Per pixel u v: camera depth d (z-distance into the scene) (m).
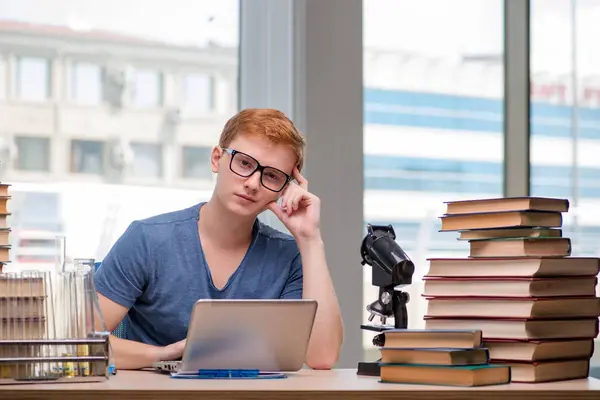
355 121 3.20
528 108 3.54
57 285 1.75
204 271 2.36
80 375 1.71
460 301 1.96
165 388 1.58
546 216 1.99
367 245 2.07
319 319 2.26
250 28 3.20
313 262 2.31
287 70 3.19
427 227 3.42
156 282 2.35
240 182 2.22
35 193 3.00
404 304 2.01
